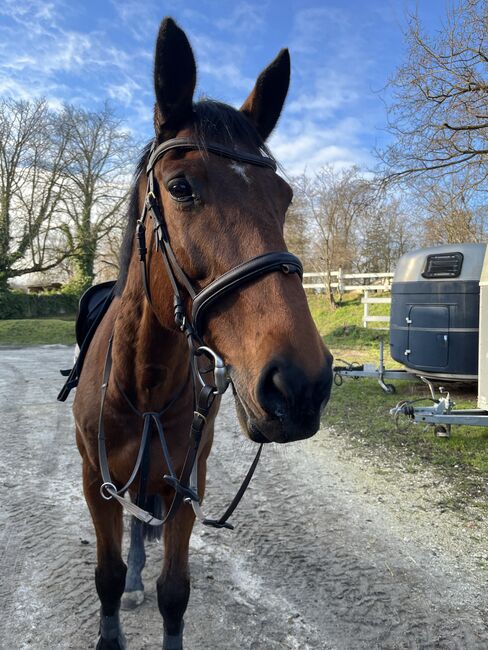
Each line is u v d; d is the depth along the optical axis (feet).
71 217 89.56
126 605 8.24
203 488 6.76
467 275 21.31
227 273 4.17
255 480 13.97
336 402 23.20
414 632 7.68
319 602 8.43
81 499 12.55
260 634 7.64
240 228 4.30
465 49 25.41
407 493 12.82
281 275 4.12
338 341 45.39
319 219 78.18
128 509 5.42
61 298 100.63
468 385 25.17
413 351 22.86
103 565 6.63
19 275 90.43
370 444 16.88
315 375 3.68
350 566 9.51
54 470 14.64
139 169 5.94
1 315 89.15
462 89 26.14
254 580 9.08
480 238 44.04
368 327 49.01
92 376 6.80
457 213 35.47
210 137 4.66
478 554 9.89
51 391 27.53
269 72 5.67
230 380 4.24
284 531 10.91
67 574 9.15
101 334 7.10
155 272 5.17
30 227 84.84
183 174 4.48
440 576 9.16
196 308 4.42
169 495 6.51
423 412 16.65
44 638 7.53
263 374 3.70
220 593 8.68
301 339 3.81
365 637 7.58
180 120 4.95
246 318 4.07
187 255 4.50
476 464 14.70
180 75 4.86
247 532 10.85
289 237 83.97
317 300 67.46
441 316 21.84
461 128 26.43
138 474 6.10
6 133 82.28
